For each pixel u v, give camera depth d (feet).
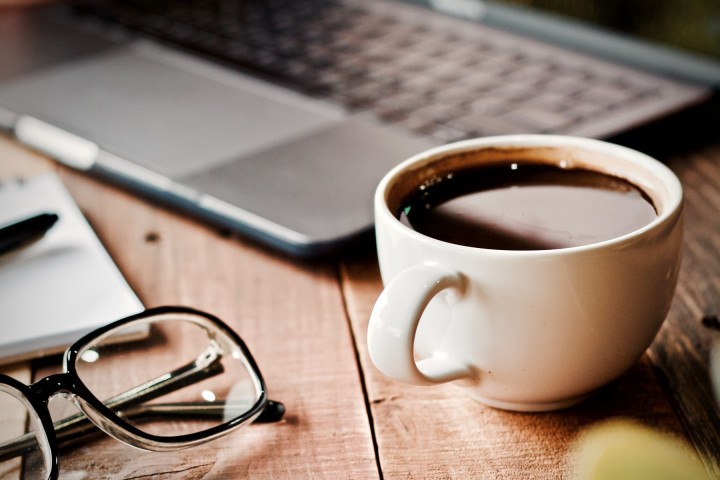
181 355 1.41
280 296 1.65
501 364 1.19
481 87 2.40
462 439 1.25
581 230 1.27
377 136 2.08
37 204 1.93
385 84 2.46
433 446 1.24
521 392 1.23
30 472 1.18
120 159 2.01
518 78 2.46
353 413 1.32
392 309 1.10
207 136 2.13
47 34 3.03
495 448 1.22
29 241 1.72
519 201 1.38
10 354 1.45
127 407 1.31
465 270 1.13
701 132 2.29
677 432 1.24
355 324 1.55
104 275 1.64
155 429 1.29
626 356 1.22
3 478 1.17
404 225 1.23
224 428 1.24
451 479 1.17
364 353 1.47
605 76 2.43
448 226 1.32
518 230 1.29
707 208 1.91
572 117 2.15
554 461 1.19
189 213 1.97
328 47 2.80
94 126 2.22
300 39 2.89
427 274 1.11
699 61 2.45
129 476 1.21
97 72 2.62
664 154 2.17
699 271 1.66
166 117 2.25
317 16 3.14
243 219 1.74
